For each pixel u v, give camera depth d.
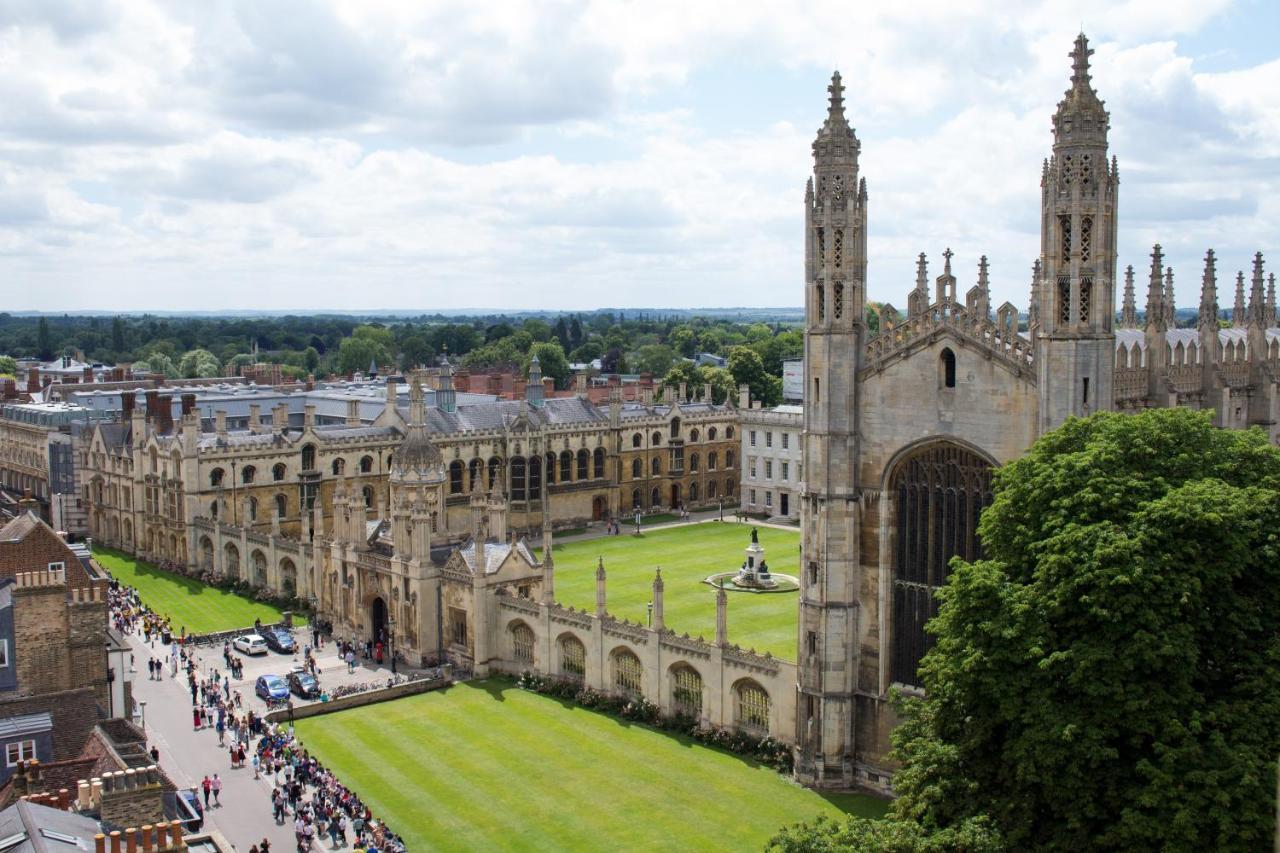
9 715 66.38
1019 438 66.19
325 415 190.12
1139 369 80.75
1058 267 63.09
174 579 139.12
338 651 108.00
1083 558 50.06
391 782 76.00
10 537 73.56
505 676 99.38
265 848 64.25
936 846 47.88
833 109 70.94
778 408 193.12
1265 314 99.56
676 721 84.44
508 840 66.94
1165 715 46.88
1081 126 61.81
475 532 103.19
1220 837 43.56
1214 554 49.53
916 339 69.69
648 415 189.12
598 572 90.25
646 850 65.12
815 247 72.00
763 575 130.12
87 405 198.75
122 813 47.38
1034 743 49.06
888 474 71.50
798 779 74.12
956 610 54.53
